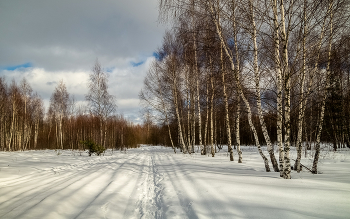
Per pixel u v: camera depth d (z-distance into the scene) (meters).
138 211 4.11
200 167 8.63
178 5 6.99
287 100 5.89
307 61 6.62
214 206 3.75
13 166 9.59
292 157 13.69
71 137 36.50
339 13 6.43
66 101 33.34
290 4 5.95
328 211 3.26
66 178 6.96
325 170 8.02
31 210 3.66
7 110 29.52
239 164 9.95
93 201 4.39
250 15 6.61
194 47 9.34
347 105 18.39
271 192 4.30
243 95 8.42
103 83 24.47
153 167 10.44
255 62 7.54
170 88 19.70
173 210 3.89
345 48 6.98
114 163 11.12
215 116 20.39
